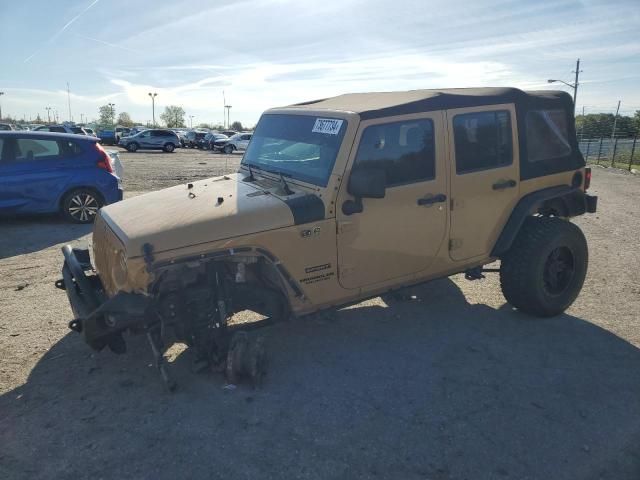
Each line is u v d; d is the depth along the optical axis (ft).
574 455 10.32
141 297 11.40
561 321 16.84
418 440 10.78
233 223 12.05
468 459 10.21
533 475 9.77
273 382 13.08
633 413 11.71
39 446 10.63
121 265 11.83
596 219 34.65
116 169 36.76
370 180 12.33
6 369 13.76
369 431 11.08
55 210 31.63
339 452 10.41
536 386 12.85
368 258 13.92
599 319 16.98
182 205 13.07
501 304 18.34
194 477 9.71
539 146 16.83
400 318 17.11
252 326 13.64
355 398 12.35
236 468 9.95
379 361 14.20
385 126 13.64
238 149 133.69
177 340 12.96
